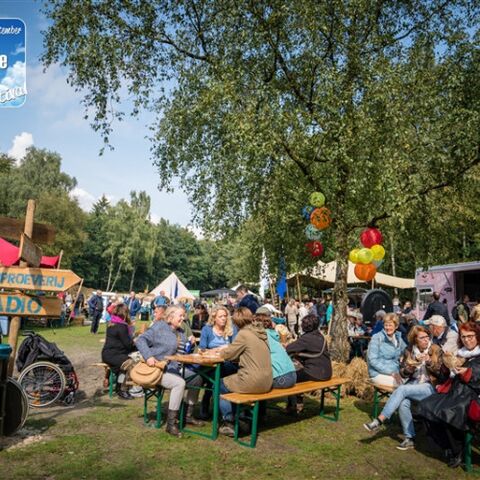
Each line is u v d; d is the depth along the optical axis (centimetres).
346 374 784
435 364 522
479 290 1736
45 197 4825
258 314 711
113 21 854
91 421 583
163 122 959
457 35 850
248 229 988
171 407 536
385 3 894
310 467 452
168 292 2980
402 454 499
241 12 831
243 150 748
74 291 2794
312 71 860
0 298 535
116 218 7994
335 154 736
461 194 948
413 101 784
